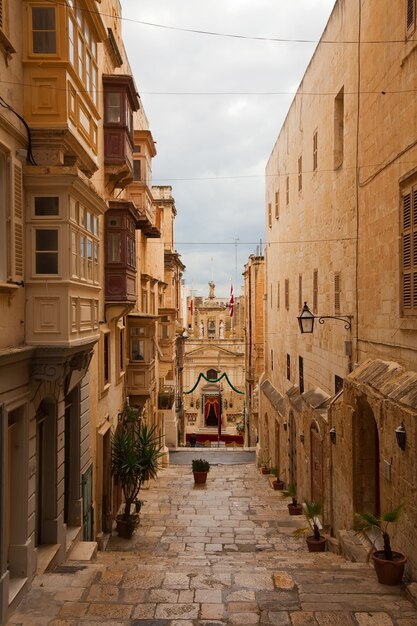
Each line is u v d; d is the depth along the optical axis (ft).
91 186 31.53
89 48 35.45
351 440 37.32
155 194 111.14
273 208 88.99
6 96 26.63
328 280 49.75
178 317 127.85
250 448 106.52
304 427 54.29
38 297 28.43
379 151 35.58
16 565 26.55
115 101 49.67
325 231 51.11
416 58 29.40
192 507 57.06
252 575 28.02
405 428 27.66
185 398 190.60
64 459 37.04
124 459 47.60
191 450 105.29
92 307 34.91
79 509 37.93
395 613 23.36
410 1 30.19
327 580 27.25
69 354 29.27
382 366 34.04
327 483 44.01
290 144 71.51
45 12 29.14
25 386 27.68
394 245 32.89
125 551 42.57
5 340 25.84
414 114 29.71
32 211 28.58
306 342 60.08
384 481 31.12
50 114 29.19
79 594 25.89
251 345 132.67
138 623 22.66
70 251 28.84
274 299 87.71
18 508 27.09
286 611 23.61
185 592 25.82
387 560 26.66
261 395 95.25
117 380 55.67
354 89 41.29
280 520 51.65
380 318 35.60
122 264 49.90
